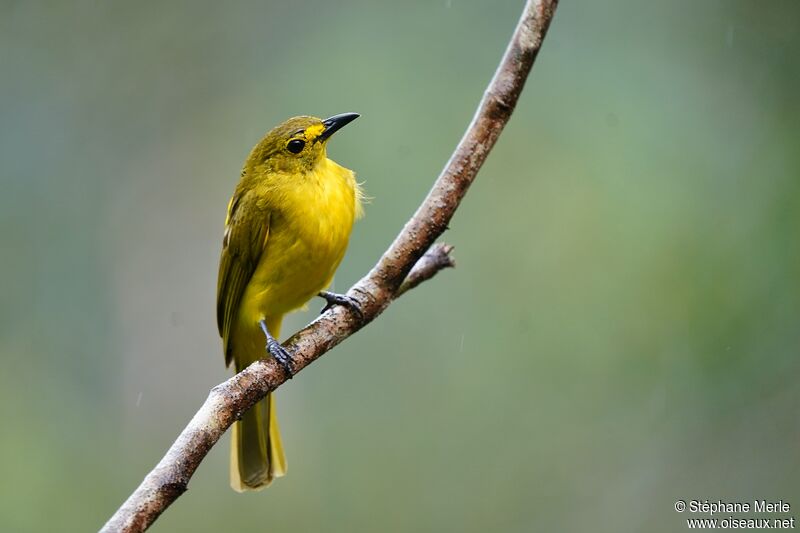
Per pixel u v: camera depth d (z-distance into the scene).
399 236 6.57
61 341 13.44
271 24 14.36
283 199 7.98
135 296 13.84
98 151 14.26
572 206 11.90
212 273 13.96
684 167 11.55
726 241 10.85
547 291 11.48
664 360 10.65
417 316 11.90
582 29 12.54
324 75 13.82
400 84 13.37
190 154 14.30
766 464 9.88
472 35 13.36
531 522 10.67
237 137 14.17
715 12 12.13
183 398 13.53
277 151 8.15
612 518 10.33
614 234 11.48
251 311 8.19
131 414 13.33
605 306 11.16
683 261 10.90
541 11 6.41
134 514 5.04
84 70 14.40
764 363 10.19
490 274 11.86
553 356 11.16
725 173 11.36
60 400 13.07
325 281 8.34
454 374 11.60
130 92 14.41
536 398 11.19
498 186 12.19
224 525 11.98
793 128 11.24
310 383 11.98
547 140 12.22
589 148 12.06
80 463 12.52
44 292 13.73
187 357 13.69
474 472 11.17
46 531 11.64
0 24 14.34
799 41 11.59
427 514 11.15
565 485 10.73
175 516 12.07
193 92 14.38
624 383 10.80
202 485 12.27
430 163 12.86
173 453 5.42
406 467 11.48
